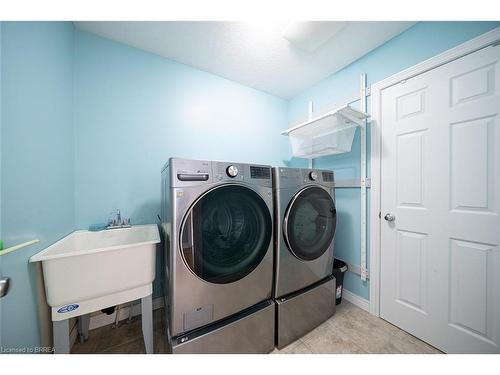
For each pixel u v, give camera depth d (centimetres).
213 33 143
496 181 104
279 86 221
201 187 98
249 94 220
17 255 73
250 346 112
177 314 92
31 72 85
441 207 124
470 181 113
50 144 100
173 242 91
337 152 178
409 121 139
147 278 102
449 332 119
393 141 148
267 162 235
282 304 124
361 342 129
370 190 163
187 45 156
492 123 106
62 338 86
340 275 171
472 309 112
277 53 166
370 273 162
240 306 110
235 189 108
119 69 151
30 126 83
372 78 163
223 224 113
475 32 111
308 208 145
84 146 139
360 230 172
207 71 192
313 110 219
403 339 132
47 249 93
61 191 113
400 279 143
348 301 179
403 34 142
